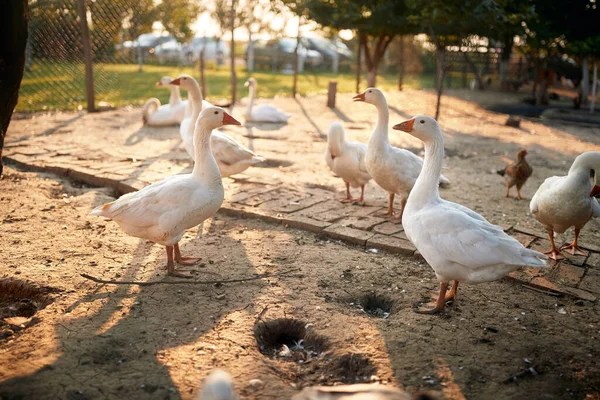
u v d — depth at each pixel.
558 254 5.83
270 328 4.32
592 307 4.76
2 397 3.28
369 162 6.60
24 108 14.73
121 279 4.97
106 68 17.31
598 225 6.96
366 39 19.48
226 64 42.78
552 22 18.75
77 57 15.88
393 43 39.97
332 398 2.49
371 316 4.55
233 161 7.29
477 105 20.78
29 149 9.88
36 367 3.59
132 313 4.37
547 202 5.48
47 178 8.27
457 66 31.75
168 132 12.27
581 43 18.61
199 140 5.06
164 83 12.76
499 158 11.08
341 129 7.00
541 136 13.93
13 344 3.88
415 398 2.29
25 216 6.50
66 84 19.12
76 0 14.32
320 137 12.47
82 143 10.62
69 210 6.82
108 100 17.42
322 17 18.19
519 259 4.04
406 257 5.77
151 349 3.86
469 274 4.31
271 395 3.42
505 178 8.09
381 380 3.61
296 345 4.25
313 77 33.25
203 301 4.61
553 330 4.35
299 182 8.56
